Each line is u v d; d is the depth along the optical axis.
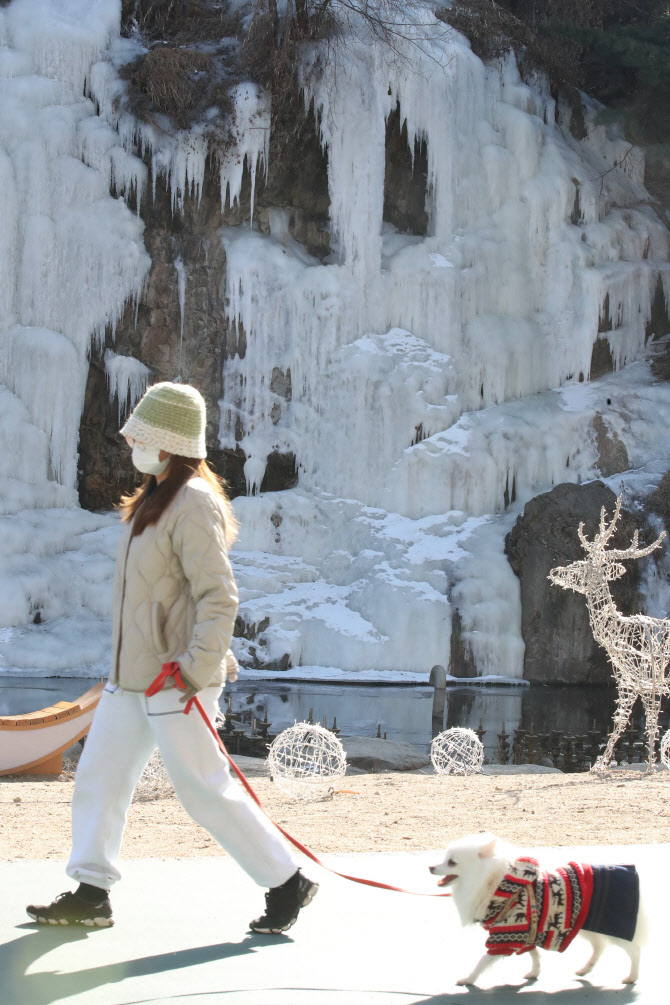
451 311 46.56
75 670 35.75
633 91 55.88
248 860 6.22
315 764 13.81
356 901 7.15
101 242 43.19
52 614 38.47
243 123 44.44
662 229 52.78
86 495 44.50
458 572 40.31
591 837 10.12
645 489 42.28
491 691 36.19
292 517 43.53
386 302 46.34
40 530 39.88
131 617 6.21
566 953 6.17
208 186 45.34
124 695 6.30
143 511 6.26
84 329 43.03
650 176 56.06
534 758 22.11
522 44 51.81
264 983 5.48
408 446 44.69
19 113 42.81
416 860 8.47
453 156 47.38
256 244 45.78
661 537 16.83
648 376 49.53
